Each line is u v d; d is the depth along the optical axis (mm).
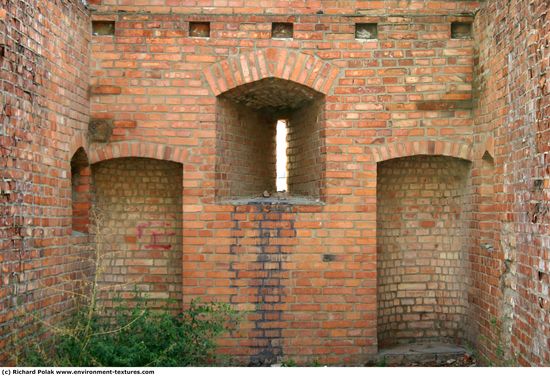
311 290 7781
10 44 5625
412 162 8383
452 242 8523
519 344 6348
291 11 7906
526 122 6105
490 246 7402
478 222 7719
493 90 7156
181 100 7883
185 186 7844
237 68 7883
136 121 7871
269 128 9383
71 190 7547
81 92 7547
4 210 5477
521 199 6266
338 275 7797
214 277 7777
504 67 6777
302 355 7738
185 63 7895
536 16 5840
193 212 7828
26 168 5961
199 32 7980
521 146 6262
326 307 7773
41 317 6285
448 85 7910
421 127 7891
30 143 6055
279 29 7992
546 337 5574
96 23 7965
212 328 7219
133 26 7883
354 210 7840
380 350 8133
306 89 8039
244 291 7773
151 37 7887
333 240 7816
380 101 7898
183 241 7809
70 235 7164
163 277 8328
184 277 7777
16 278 5711
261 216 7824
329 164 7871
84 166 7852
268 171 9352
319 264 7801
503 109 6824
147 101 7871
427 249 8586
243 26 7898
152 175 8359
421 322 8547
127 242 8352
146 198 8398
